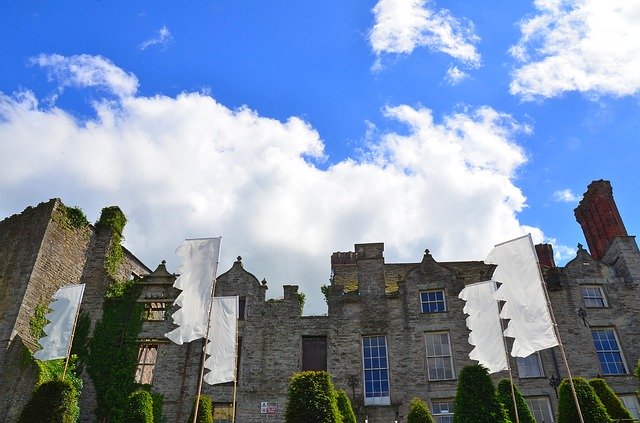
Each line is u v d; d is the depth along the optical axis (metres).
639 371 21.00
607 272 29.53
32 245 29.27
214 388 27.31
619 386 26.20
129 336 29.06
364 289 29.75
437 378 26.86
